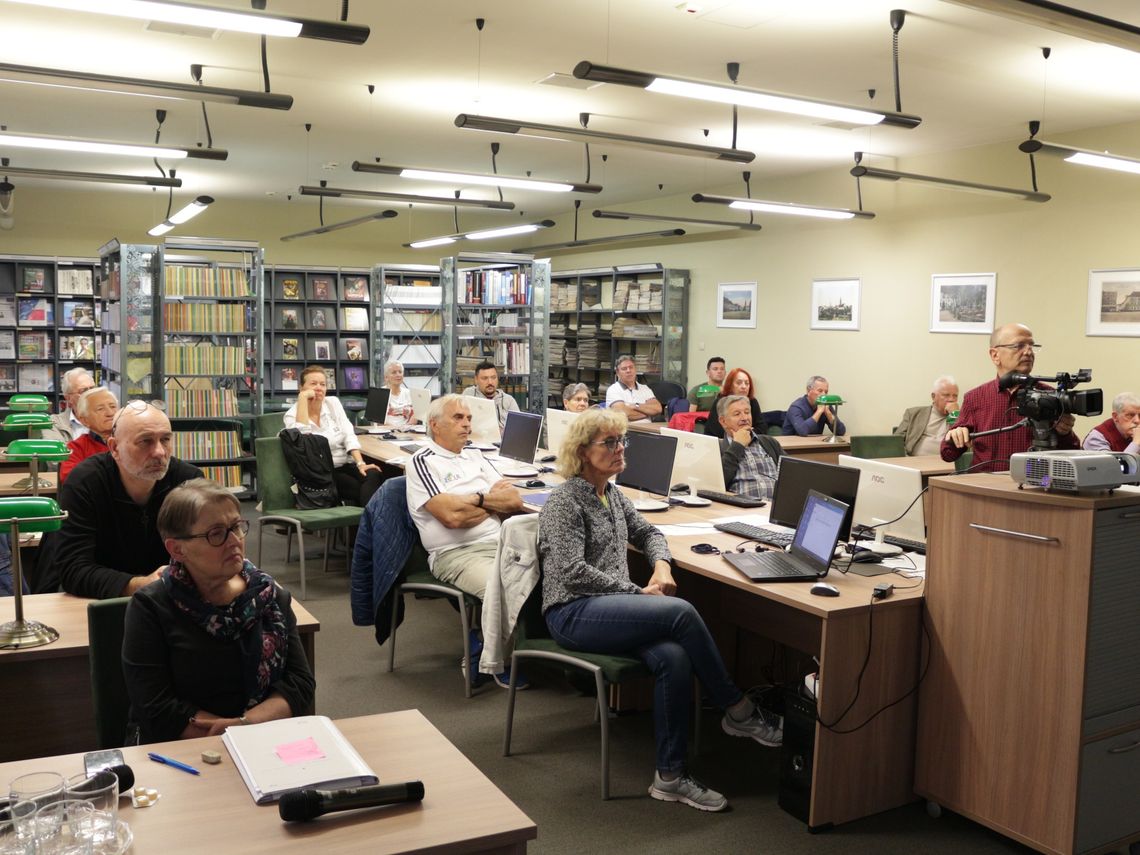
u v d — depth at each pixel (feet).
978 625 9.42
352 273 40.81
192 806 5.18
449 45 18.63
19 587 8.19
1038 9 12.92
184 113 24.98
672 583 11.00
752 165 31.27
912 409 23.71
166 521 6.79
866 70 19.58
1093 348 24.22
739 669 13.46
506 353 33.65
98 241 40.60
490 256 33.22
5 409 37.45
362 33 12.89
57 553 9.43
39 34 18.22
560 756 11.40
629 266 39.27
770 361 34.60
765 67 19.61
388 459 20.49
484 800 5.34
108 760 5.69
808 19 16.62
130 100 23.48
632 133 26.66
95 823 4.60
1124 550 8.71
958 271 27.58
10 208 37.14
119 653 7.31
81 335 39.55
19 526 8.02
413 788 5.27
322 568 20.45
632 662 10.27
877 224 30.12
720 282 36.83
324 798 5.05
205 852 4.70
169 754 5.84
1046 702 8.84
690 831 9.64
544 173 34.19
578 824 9.75
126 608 7.34
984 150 26.63
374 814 5.16
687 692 10.16
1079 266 24.47
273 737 5.97
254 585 7.13
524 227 32.19
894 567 11.18
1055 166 24.94
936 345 28.37
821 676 9.47
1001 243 26.35
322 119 25.70
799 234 33.09
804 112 16.28
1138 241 23.16
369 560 13.87
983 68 19.17
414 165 33.14
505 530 11.28
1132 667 8.91
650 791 10.43
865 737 9.84
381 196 28.66
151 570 9.93
